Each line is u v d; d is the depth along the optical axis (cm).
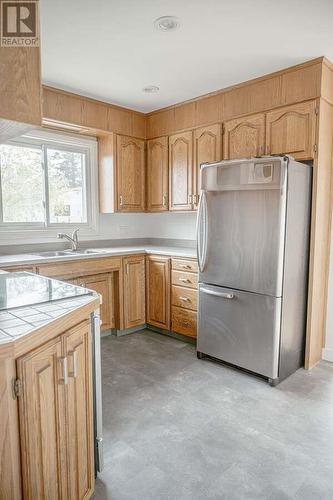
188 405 219
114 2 180
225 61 251
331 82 256
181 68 263
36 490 104
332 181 272
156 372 266
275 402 222
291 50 234
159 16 194
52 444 112
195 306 310
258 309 247
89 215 374
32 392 101
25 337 95
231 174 253
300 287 260
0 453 93
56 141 338
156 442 182
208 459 169
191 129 334
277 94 268
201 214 274
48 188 340
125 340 335
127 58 246
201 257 278
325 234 274
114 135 351
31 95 110
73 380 123
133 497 145
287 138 264
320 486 152
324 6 185
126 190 367
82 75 276
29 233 326
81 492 133
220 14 192
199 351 290
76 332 124
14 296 139
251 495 147
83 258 298
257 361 250
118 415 207
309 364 270
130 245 411
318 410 213
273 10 188
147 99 334
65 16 192
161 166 368
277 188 230
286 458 170
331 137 266
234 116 298
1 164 307
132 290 345
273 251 236
